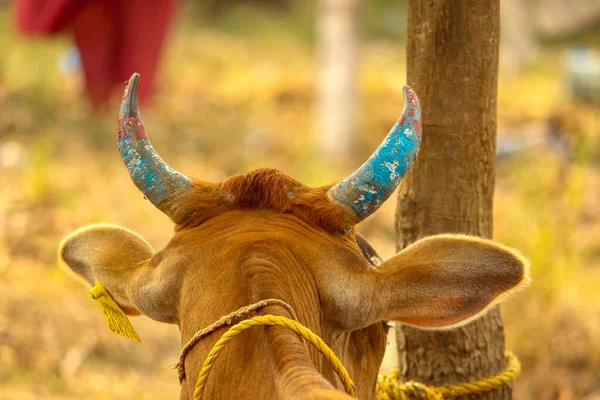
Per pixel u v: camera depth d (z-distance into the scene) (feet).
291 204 25.36
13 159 95.91
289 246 24.49
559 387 54.54
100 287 26.71
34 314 61.72
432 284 24.71
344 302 24.56
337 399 20.26
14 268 69.21
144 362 59.82
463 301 24.97
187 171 100.99
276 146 114.73
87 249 27.71
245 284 23.71
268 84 143.13
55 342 59.16
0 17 163.84
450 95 31.24
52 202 83.46
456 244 24.79
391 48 183.83
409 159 24.61
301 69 158.81
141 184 25.39
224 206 25.49
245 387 22.85
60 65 126.52
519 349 57.36
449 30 30.94
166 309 25.41
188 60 157.48
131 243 27.43
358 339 28.14
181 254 24.97
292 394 21.11
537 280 59.57
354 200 24.89
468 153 31.55
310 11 207.31
